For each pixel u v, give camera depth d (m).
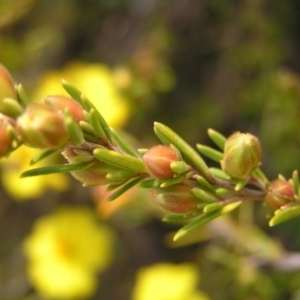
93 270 0.38
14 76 0.38
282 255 0.25
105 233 0.39
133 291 0.44
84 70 0.34
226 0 0.36
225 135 0.38
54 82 0.35
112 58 0.40
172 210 0.16
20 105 0.15
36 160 0.15
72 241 0.38
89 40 0.42
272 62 0.35
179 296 0.32
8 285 0.45
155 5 0.38
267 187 0.17
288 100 0.27
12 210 0.47
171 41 0.37
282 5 0.35
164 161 0.16
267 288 0.30
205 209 0.16
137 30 0.40
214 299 0.36
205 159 0.38
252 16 0.35
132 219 0.37
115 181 0.16
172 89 0.40
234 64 0.37
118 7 0.40
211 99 0.38
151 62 0.35
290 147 0.33
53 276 0.37
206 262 0.37
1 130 0.15
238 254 0.27
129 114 0.34
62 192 0.44
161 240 0.44
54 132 0.15
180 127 0.39
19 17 0.37
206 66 0.40
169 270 0.33
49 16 0.40
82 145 0.16
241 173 0.16
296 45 0.36
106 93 0.33
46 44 0.40
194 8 0.38
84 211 0.39
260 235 0.26
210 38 0.38
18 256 0.46
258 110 0.35
